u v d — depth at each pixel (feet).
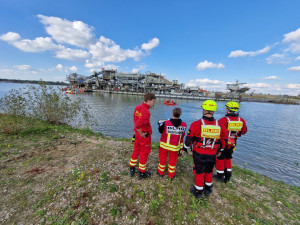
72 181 10.68
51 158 14.26
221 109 123.44
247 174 16.79
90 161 14.03
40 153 15.15
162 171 11.38
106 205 8.60
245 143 37.06
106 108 86.63
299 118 86.12
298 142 39.50
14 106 24.41
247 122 68.69
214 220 8.27
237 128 11.18
